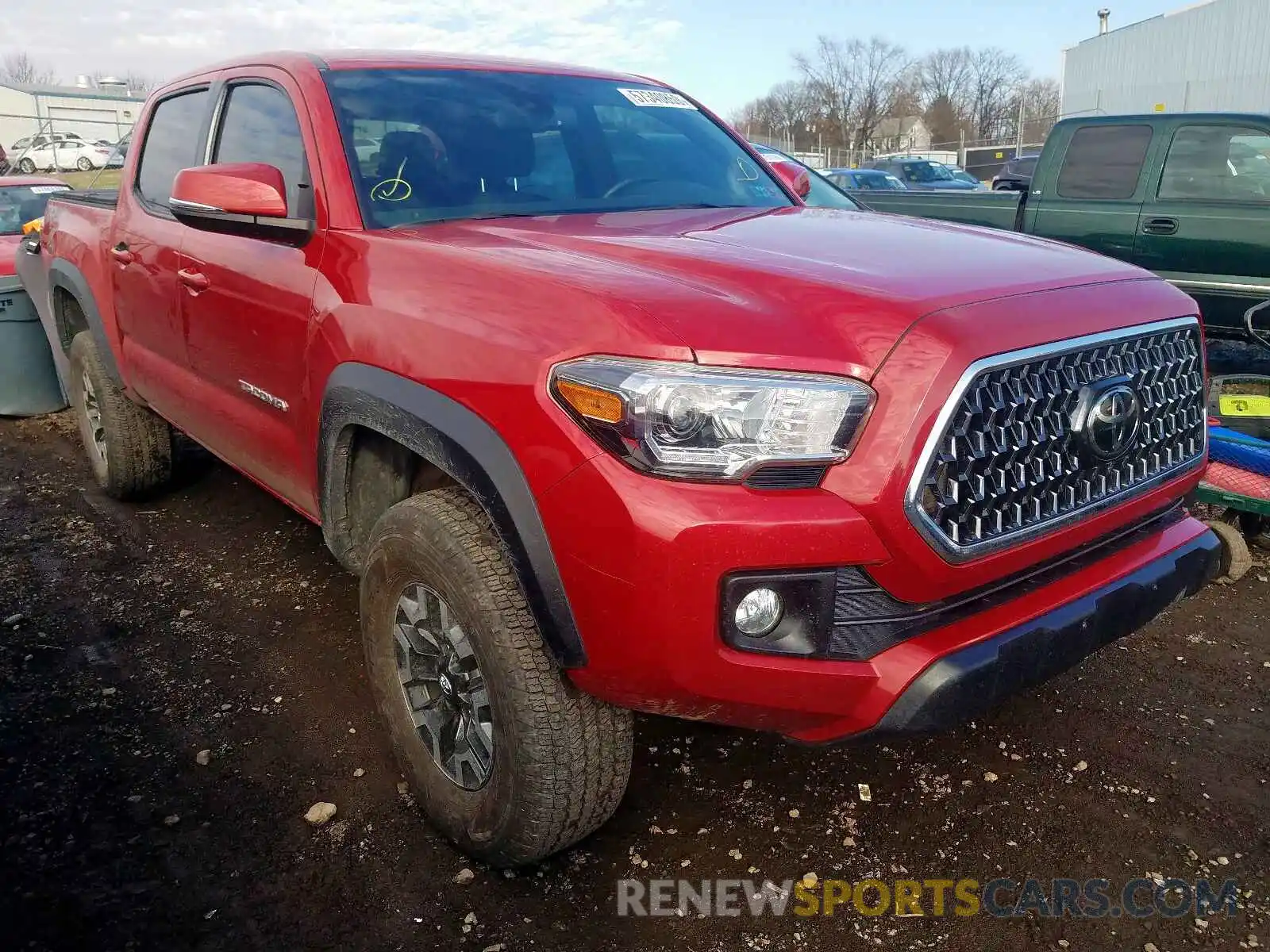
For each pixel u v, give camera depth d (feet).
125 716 9.91
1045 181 25.66
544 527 6.44
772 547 5.97
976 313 6.47
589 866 7.86
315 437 8.93
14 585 12.94
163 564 13.50
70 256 15.14
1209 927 7.19
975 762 9.11
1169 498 8.15
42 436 20.01
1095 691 10.26
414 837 8.18
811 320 6.39
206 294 10.71
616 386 6.07
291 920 7.31
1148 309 7.59
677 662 6.11
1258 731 9.52
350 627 11.67
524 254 7.58
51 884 7.64
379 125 9.75
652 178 11.05
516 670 6.84
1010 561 6.70
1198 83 75.31
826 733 6.68
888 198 28.91
